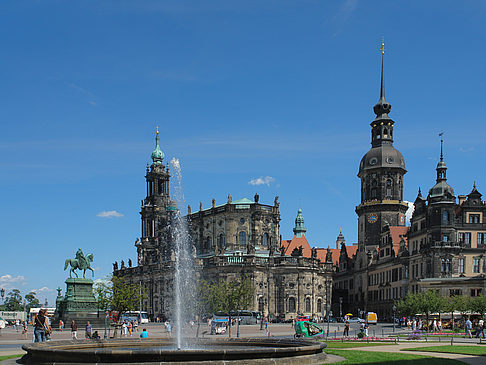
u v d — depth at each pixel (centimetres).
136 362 3172
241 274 16762
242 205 18488
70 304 10925
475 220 13325
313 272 17250
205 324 14888
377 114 19175
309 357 3603
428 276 13250
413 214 14800
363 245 18475
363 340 7244
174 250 19662
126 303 9081
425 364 3875
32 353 3519
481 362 4131
